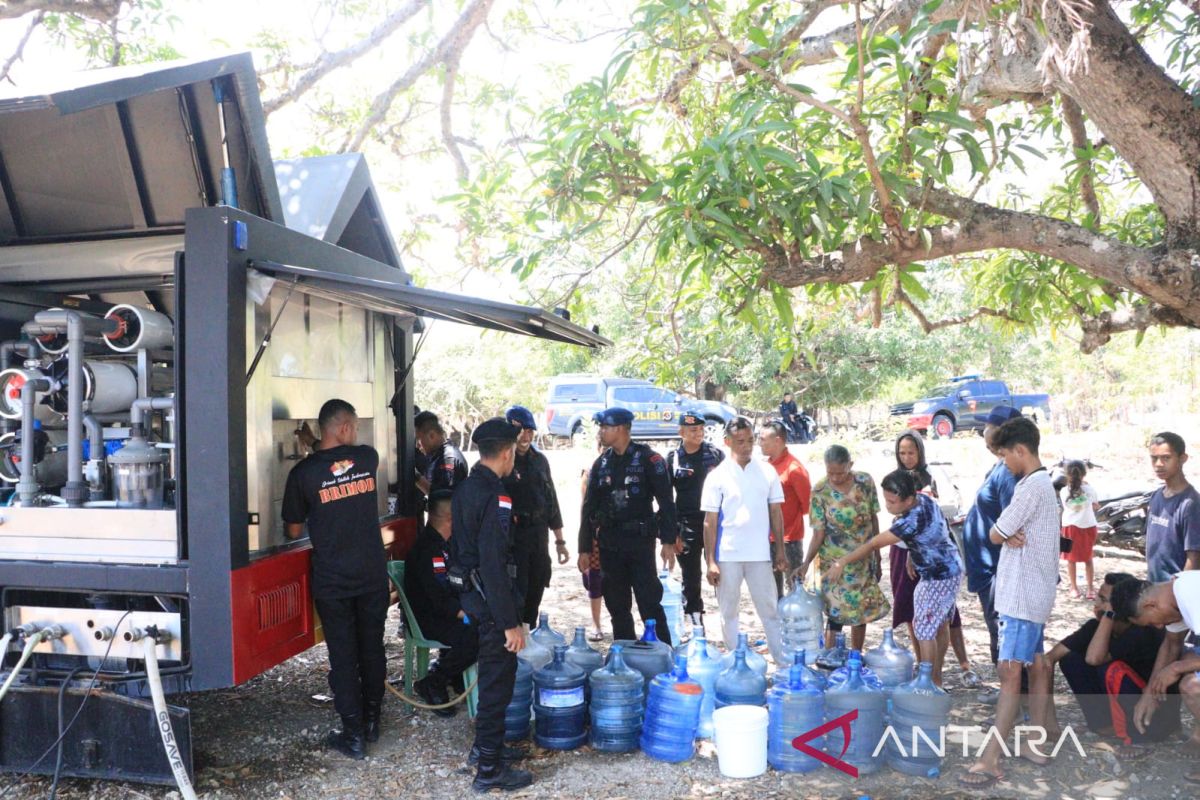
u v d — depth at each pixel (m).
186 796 4.05
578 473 17.50
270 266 4.24
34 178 5.29
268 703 5.78
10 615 4.43
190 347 4.16
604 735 4.83
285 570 4.62
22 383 4.53
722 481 6.04
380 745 4.98
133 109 5.06
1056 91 5.45
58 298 5.23
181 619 4.25
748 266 5.48
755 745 4.48
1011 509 4.34
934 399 25.84
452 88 8.05
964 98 5.84
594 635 7.19
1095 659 4.69
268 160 5.30
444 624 5.41
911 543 5.22
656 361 7.54
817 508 5.93
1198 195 4.59
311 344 5.18
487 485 4.46
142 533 4.27
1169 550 5.31
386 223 6.82
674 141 7.29
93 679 4.23
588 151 5.42
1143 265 4.73
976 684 5.79
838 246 5.17
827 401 28.64
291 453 4.99
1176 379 25.78
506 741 5.02
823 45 6.25
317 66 7.62
